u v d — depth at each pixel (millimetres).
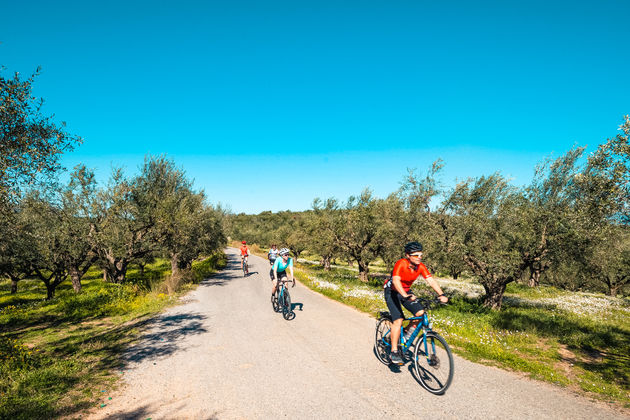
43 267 18141
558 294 22766
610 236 9797
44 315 11297
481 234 12648
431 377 4512
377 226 21875
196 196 22141
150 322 9195
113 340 7492
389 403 4098
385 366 5410
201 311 10547
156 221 16562
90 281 30969
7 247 12469
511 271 12008
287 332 7691
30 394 4473
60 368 5461
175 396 4434
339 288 14812
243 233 83312
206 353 6309
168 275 18844
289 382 4816
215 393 4500
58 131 7105
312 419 3742
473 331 7809
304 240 32250
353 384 4703
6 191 6090
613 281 30641
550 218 11039
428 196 15430
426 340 4641
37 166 6742
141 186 16797
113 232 15961
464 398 4215
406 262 4684
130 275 30641
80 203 16094
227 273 24766
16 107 6254
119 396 4465
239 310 10531
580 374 5371
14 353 5988
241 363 5684
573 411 3891
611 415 3795
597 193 6531
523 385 4672
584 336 8055
